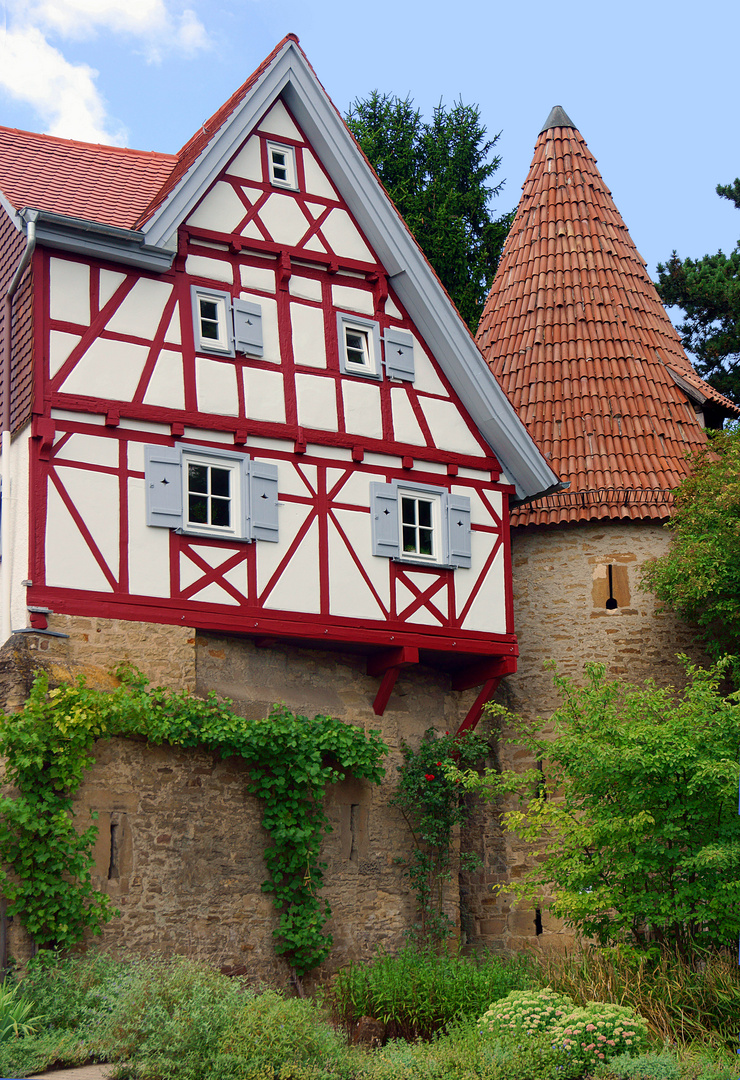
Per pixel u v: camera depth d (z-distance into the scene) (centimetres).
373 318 1673
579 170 2119
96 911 1281
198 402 1496
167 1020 1049
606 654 1777
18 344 1437
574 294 1998
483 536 1708
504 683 1817
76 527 1380
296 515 1544
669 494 1798
